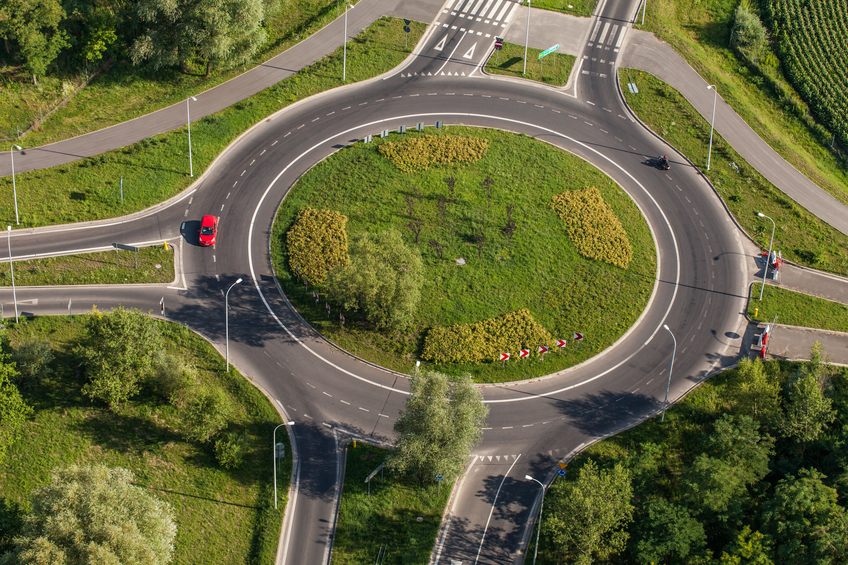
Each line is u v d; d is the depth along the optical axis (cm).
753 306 10112
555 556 7912
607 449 8712
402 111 11919
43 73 11594
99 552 6544
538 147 11550
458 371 9206
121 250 10081
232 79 12206
